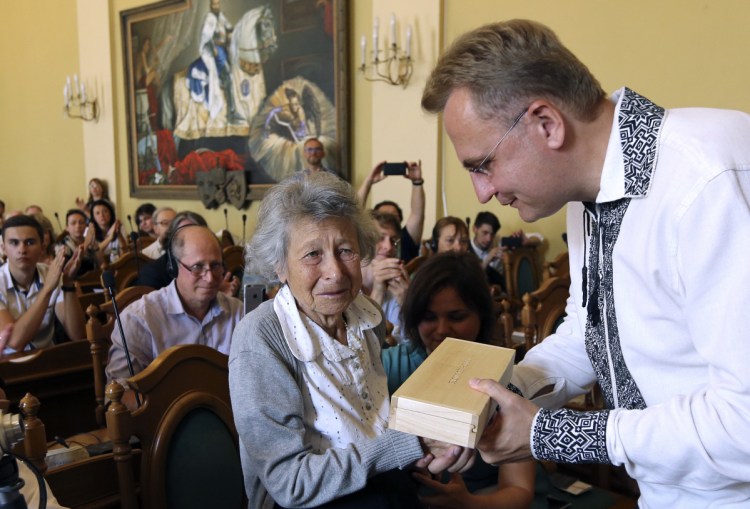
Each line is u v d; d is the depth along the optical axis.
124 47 7.70
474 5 5.02
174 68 7.20
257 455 1.05
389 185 5.48
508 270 4.42
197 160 7.13
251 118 6.55
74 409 2.30
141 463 1.31
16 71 9.29
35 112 9.13
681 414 0.82
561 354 1.26
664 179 0.85
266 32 6.29
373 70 5.54
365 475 1.00
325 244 1.11
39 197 9.34
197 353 1.43
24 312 3.02
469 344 1.18
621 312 0.95
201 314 2.33
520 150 0.91
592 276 1.02
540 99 0.88
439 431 0.89
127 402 1.86
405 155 5.39
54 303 3.07
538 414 0.92
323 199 1.12
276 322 1.13
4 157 9.80
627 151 0.89
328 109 5.87
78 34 8.24
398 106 5.38
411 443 1.00
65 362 2.24
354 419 1.14
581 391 1.26
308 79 6.00
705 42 4.19
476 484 1.54
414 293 1.64
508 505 1.35
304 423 1.11
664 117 0.89
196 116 7.08
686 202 0.81
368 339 1.28
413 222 4.24
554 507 1.72
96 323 2.21
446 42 5.17
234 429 1.46
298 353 1.10
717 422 0.77
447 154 5.23
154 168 7.62
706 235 0.79
